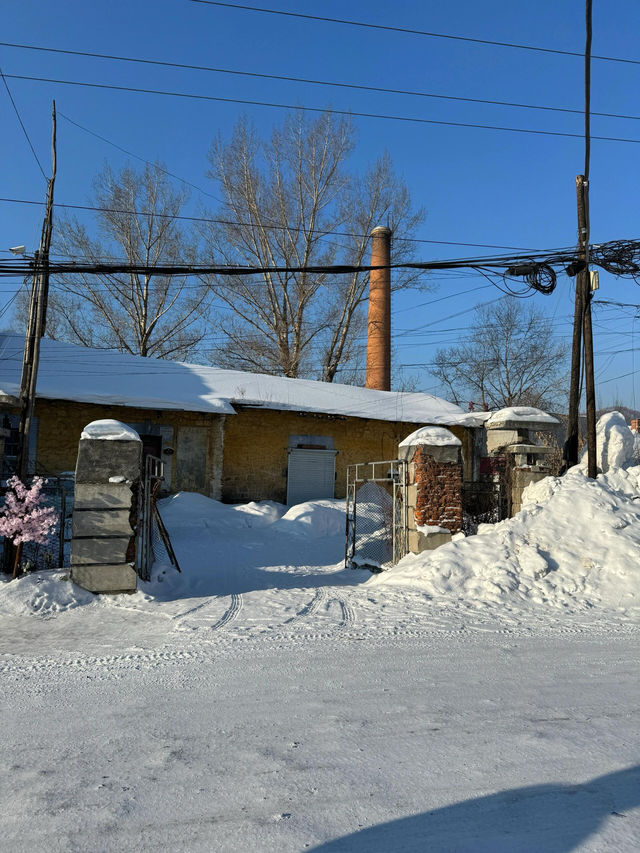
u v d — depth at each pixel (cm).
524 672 515
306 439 1925
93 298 3058
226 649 586
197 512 1530
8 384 1503
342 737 377
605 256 1151
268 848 260
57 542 999
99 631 677
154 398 1648
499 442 1218
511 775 324
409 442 1027
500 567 858
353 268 1105
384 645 598
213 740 375
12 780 325
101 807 295
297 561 1193
